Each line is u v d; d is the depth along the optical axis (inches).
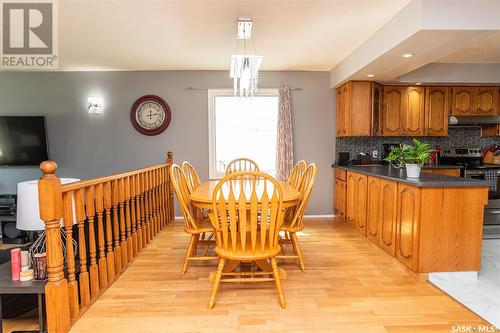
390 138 186.5
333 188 185.3
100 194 87.3
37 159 177.3
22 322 84.6
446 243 96.0
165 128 178.7
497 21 86.9
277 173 177.8
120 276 98.6
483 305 84.5
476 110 173.8
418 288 90.4
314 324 72.2
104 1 92.1
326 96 181.9
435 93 173.0
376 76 149.3
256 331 69.7
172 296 85.6
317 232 149.3
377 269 104.0
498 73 161.3
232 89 178.4
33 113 177.3
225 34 118.8
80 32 116.3
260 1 91.8
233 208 76.5
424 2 86.5
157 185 143.3
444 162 184.5
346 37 122.3
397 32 100.2
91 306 80.5
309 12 99.0
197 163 181.5
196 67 170.4
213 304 79.5
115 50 138.1
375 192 126.6
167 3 93.2
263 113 185.0
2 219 154.6
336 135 183.2
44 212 66.2
